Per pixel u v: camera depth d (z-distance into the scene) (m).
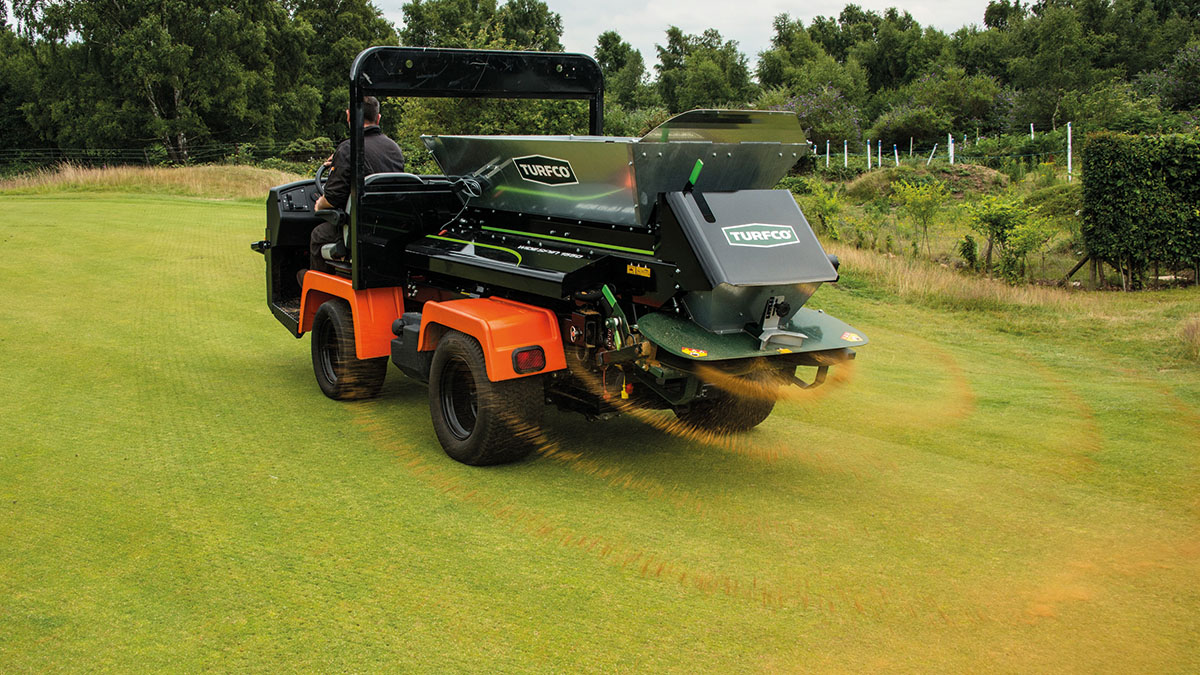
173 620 3.37
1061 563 4.02
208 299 9.91
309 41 56.50
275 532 4.15
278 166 36.59
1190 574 3.91
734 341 4.53
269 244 7.25
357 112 5.60
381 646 3.22
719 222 4.45
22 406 6.03
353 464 5.09
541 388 4.96
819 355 4.84
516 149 5.23
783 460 5.37
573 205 5.07
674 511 4.53
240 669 3.06
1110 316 9.95
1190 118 31.73
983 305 10.62
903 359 8.34
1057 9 42.25
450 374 5.20
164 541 4.03
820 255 4.64
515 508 4.51
